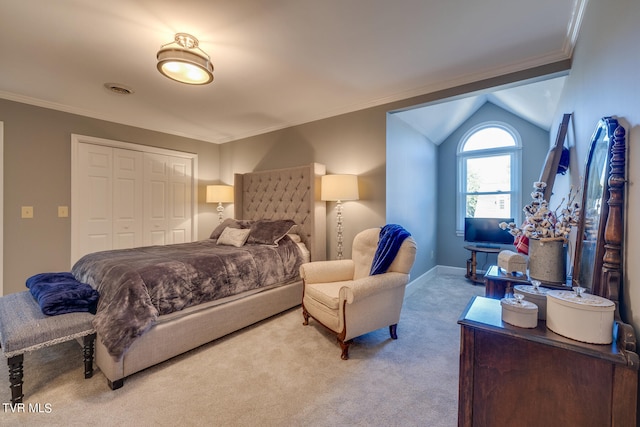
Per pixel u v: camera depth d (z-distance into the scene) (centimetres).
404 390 176
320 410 158
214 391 174
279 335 251
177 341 206
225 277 245
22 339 158
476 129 482
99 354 183
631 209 106
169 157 444
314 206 347
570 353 98
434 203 495
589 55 167
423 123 407
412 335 253
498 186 467
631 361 87
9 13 175
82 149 356
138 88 288
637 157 101
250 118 384
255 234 329
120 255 254
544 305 117
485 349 112
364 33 201
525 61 239
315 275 269
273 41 210
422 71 257
